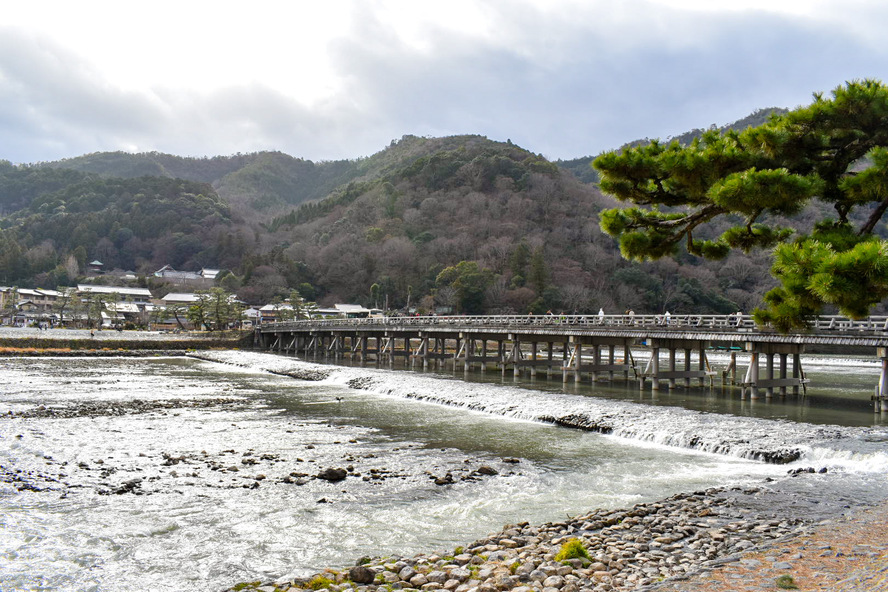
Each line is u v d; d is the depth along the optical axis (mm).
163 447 20719
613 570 8945
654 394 34438
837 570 8242
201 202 193875
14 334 78125
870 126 11680
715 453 20078
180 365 62500
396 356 78312
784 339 29703
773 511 12406
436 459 19250
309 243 169875
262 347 94938
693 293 110438
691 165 11859
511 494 15359
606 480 16750
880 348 26688
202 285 144875
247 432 23781
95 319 105312
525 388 37469
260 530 12695
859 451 17906
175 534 12430
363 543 11969
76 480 16219
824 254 9859
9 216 199500
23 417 26203
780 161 11930
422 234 150125
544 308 109500
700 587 7805
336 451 20391
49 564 10844
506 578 8664
